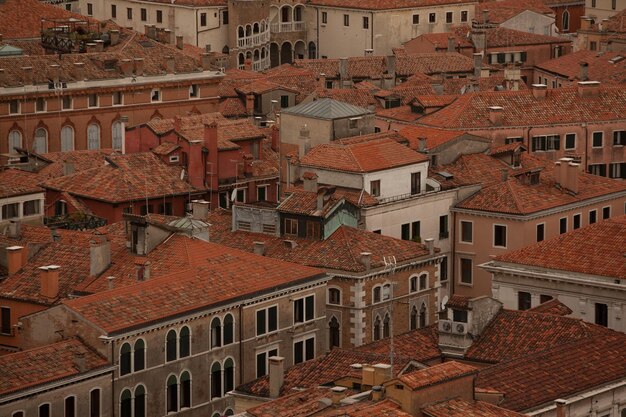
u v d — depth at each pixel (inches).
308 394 6382.9
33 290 7706.7
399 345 7160.4
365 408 5841.5
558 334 7106.3
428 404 5905.5
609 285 7824.8
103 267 7741.1
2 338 7475.4
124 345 7121.1
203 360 7396.7
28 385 6820.9
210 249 7800.2
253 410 6284.5
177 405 7327.8
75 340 7096.5
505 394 6555.1
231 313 7490.2
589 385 6737.2
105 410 7066.9
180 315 7298.2
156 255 7760.8
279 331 7701.8
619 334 7126.0
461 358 7066.9
